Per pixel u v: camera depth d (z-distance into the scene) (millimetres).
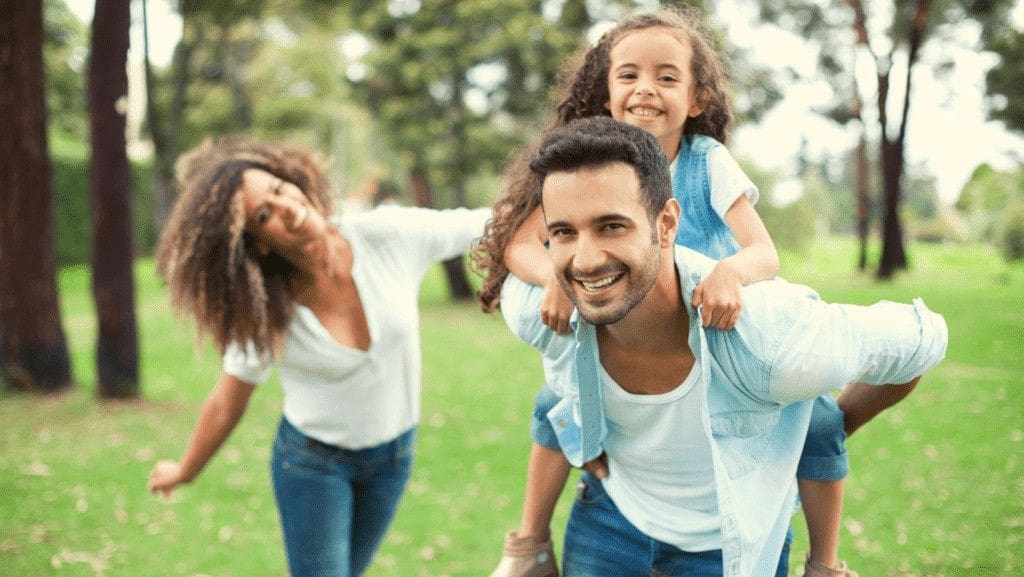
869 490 5988
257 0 19516
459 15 16109
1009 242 31438
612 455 2281
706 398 1961
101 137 8641
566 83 2549
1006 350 11547
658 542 2268
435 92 17594
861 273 28656
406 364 3260
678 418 2090
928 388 9164
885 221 25016
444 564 5043
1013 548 4906
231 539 5449
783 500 2148
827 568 2354
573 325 1983
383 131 18406
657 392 2092
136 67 27688
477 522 5672
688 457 2160
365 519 3422
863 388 2361
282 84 32688
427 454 7188
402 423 3328
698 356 1973
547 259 2127
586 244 1731
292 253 3125
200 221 3092
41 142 8984
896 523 5352
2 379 9016
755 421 2074
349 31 20156
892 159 24672
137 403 8805
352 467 3260
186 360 11688
